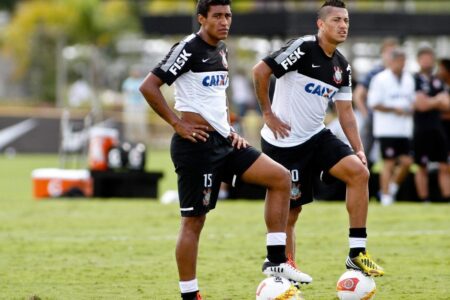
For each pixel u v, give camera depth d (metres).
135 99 88.69
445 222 39.41
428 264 29.69
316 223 39.16
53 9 130.75
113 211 43.88
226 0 22.25
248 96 107.75
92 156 53.22
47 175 53.78
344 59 25.03
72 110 106.06
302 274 22.75
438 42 87.19
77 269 29.27
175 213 42.97
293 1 76.00
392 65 46.78
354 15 72.94
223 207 44.97
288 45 24.53
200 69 22.25
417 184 48.81
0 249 33.12
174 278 27.73
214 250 32.50
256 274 28.23
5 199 51.19
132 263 30.23
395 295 24.97
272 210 22.70
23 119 92.25
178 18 74.31
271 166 22.66
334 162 24.34
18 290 26.06
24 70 132.38
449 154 48.72
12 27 132.50
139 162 52.97
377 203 48.62
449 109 47.69
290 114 24.91
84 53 134.50
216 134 22.52
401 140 47.41
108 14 134.62
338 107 25.27
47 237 35.97
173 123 22.14
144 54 129.12
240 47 113.06
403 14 73.44
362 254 23.56
